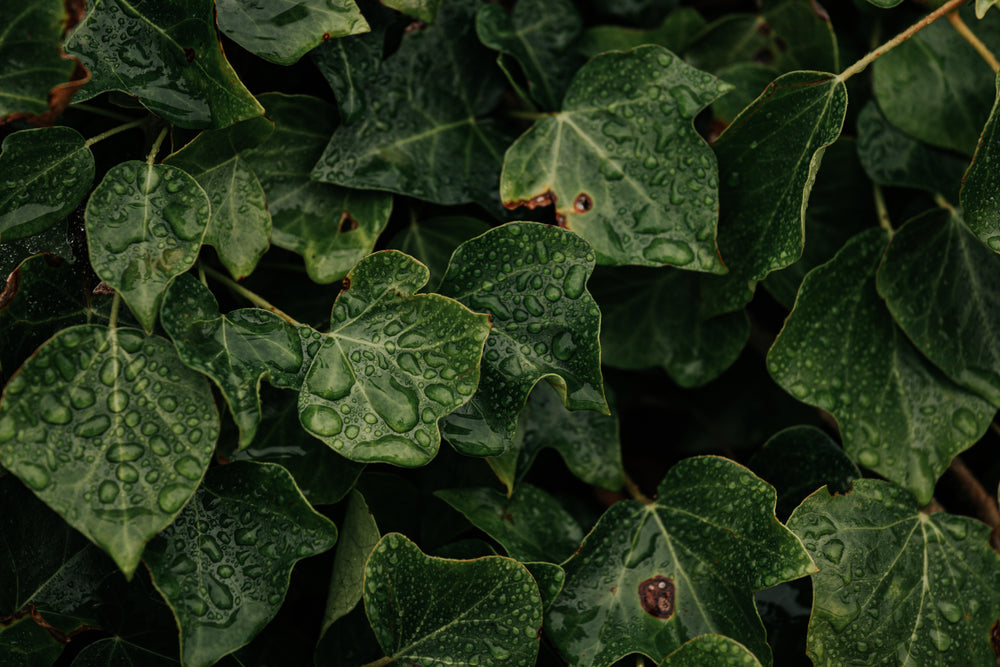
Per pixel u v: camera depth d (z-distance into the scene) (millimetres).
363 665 482
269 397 484
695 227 486
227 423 472
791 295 521
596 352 469
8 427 442
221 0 467
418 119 500
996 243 479
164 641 479
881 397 502
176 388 455
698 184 487
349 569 479
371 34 489
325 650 483
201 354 457
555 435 508
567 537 503
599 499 545
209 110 466
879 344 505
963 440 503
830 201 526
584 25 542
